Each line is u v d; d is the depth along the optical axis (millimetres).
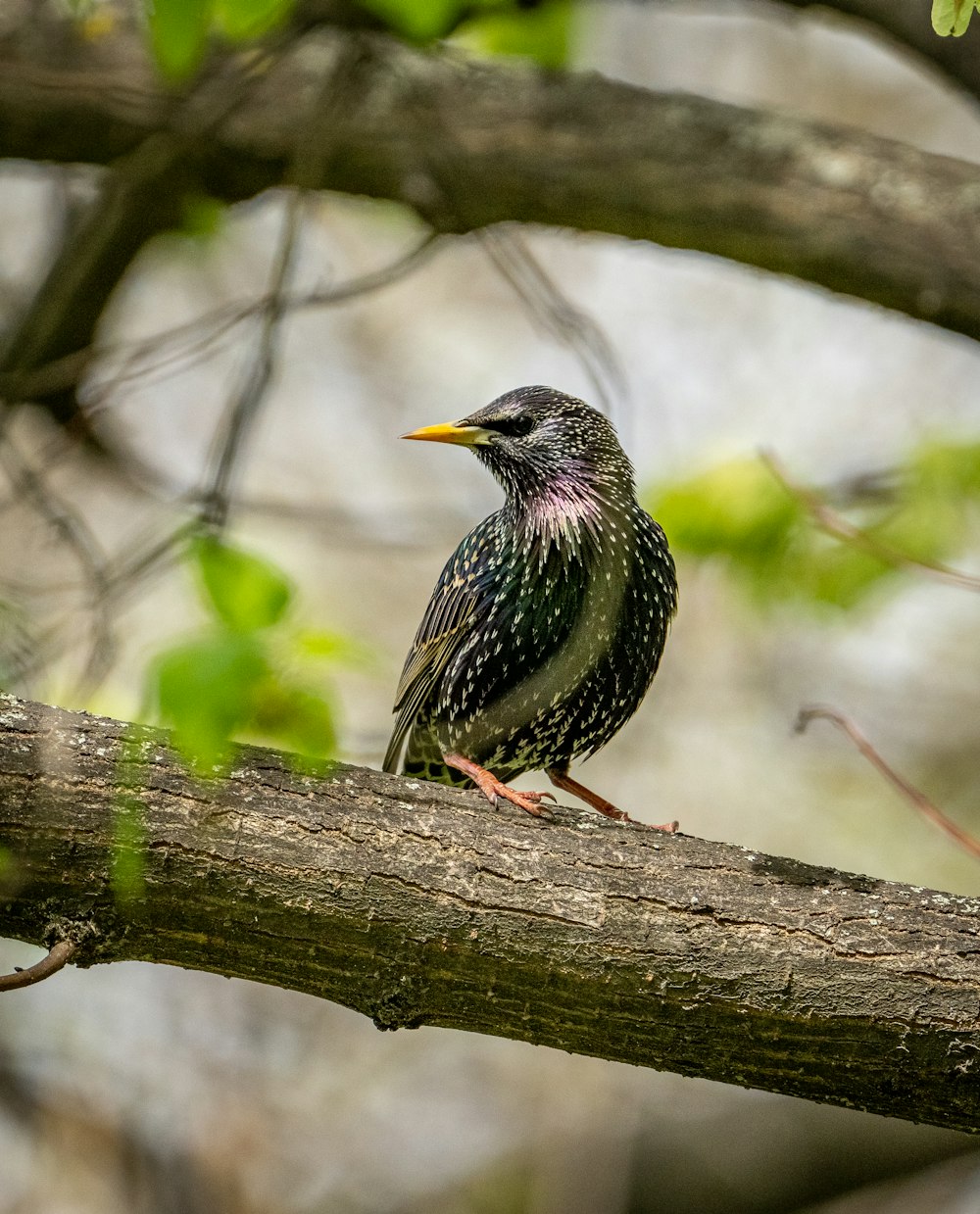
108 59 11344
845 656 16875
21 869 6996
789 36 18719
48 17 11492
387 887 7172
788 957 7102
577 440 10336
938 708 16641
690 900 7227
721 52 18812
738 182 10727
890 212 10562
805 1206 12992
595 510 10219
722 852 7426
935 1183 13914
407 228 13398
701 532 12375
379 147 11039
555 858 7320
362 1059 15242
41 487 10102
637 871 7316
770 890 7281
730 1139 13312
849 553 12281
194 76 11234
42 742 7199
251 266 18219
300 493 17891
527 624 10250
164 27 7918
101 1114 14383
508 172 10945
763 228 10734
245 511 15516
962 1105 7047
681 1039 7203
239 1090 14812
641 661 10406
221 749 6684
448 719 10570
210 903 7113
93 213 11977
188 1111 14586
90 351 10773
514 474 10445
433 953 7184
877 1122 13094
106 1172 14141
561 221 11102
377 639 16984
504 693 10375
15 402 10547
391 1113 14812
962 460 12320
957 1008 6965
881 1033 7008
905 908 7219
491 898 7191
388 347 18859
